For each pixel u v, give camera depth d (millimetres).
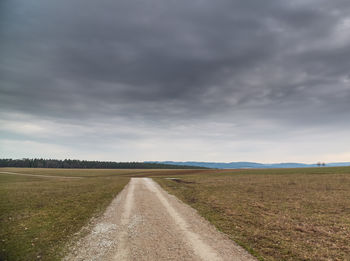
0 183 40781
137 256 7277
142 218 12469
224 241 8805
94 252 7625
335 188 25609
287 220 12344
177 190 26656
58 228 10477
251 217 12953
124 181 43250
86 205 16234
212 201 18422
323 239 9352
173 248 7992
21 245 8344
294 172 56000
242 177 47188
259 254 7625
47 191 24750
